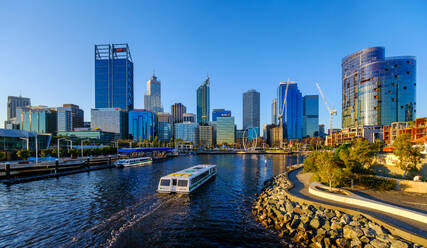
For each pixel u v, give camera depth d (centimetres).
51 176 6406
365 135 16175
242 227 2816
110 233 2564
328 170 3647
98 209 3400
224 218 3128
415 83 19925
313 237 2412
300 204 3234
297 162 11956
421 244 1897
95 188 4875
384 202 3019
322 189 3706
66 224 2808
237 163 11550
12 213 3203
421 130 10938
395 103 19800
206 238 2494
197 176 5081
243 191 4856
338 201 3102
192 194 4441
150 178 6228
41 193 4403
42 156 9194
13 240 2369
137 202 3794
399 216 2441
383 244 2052
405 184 3731
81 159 9456
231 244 2362
